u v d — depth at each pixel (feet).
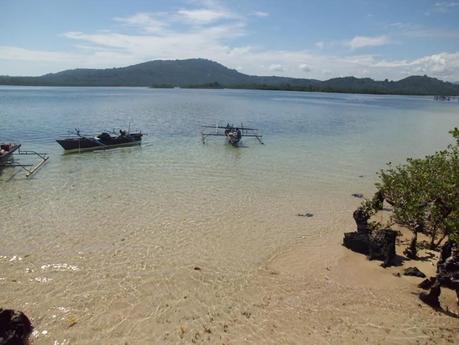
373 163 119.55
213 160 117.50
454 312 41.63
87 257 52.29
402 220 56.59
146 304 41.91
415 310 41.75
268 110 326.44
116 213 69.15
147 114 264.31
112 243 56.80
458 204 49.75
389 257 52.11
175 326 38.32
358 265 52.01
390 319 40.01
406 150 145.38
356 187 91.50
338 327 38.47
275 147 144.87
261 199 80.02
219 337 36.68
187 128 192.24
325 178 99.04
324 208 75.92
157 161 114.01
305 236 62.03
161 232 61.41
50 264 50.11
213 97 564.71
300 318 39.88
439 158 57.52
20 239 57.47
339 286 46.52
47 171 99.40
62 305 41.34
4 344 33.12
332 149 143.23
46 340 35.99
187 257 53.26
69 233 60.03
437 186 51.85
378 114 315.78
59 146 135.85
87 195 79.30
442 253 48.70
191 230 62.64
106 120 220.02
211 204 75.72
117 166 106.42
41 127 183.32
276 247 57.52
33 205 72.59
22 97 456.04
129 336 36.78
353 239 56.65
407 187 55.57
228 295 44.11
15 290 43.88
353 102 517.55
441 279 42.09
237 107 356.59
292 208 75.31
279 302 42.86
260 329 37.93
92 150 130.00
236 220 67.87
